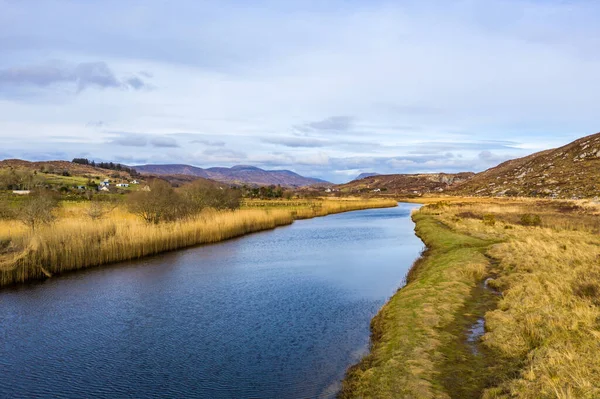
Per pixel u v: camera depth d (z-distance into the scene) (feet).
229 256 102.01
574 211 168.55
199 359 41.37
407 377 29.66
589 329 31.42
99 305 61.00
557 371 25.41
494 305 46.01
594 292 42.06
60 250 84.33
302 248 113.60
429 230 129.39
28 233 86.38
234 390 34.78
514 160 637.71
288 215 196.13
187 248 115.65
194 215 144.36
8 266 73.87
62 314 57.00
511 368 28.84
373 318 50.21
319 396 32.50
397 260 92.22
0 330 50.90
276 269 85.35
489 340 34.81
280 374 37.17
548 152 533.55
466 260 70.74
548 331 33.12
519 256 66.74
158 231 111.04
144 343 46.01
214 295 65.67
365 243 120.98
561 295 42.04
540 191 344.49
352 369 35.58
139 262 94.63
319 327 49.32
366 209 310.04
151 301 62.85
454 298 48.98
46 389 36.17
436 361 32.07
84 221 108.06
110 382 37.06
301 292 66.39
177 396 34.35
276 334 47.57
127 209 139.54
